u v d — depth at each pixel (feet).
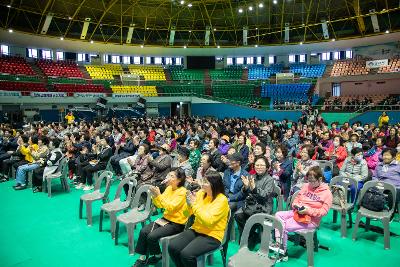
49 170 29.84
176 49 114.62
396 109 79.71
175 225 16.14
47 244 19.08
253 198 17.51
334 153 31.32
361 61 102.37
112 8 100.58
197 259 13.60
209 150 29.12
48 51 102.83
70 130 52.85
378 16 94.79
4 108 74.74
